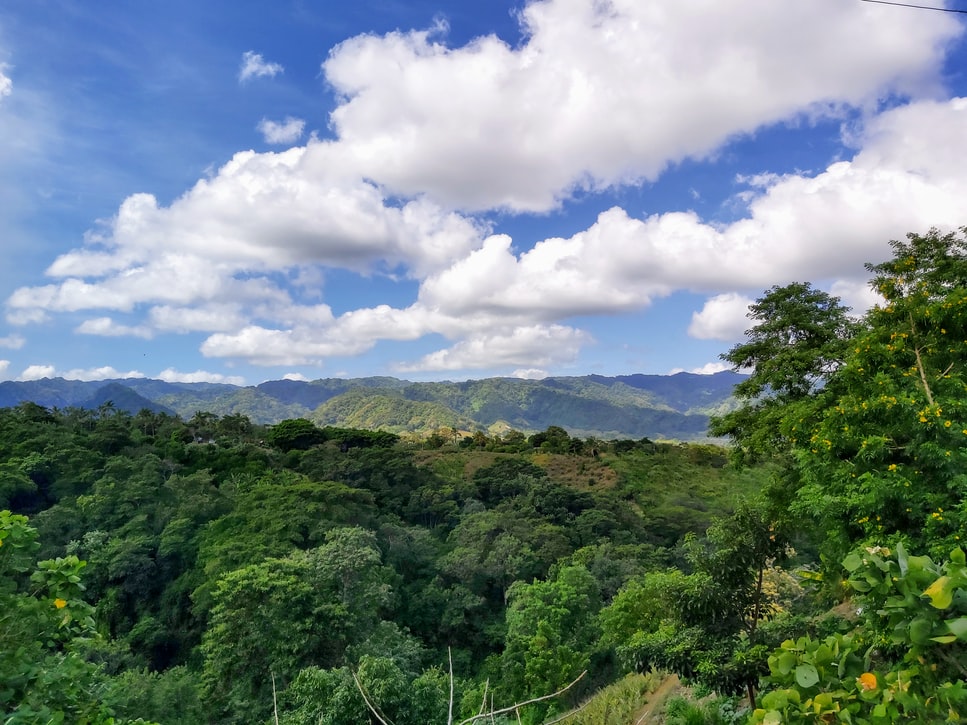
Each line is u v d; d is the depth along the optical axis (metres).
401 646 23.36
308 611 21.05
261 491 39.38
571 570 28.34
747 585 8.40
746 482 21.45
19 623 3.69
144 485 39.41
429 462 69.38
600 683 22.61
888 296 9.12
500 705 19.61
